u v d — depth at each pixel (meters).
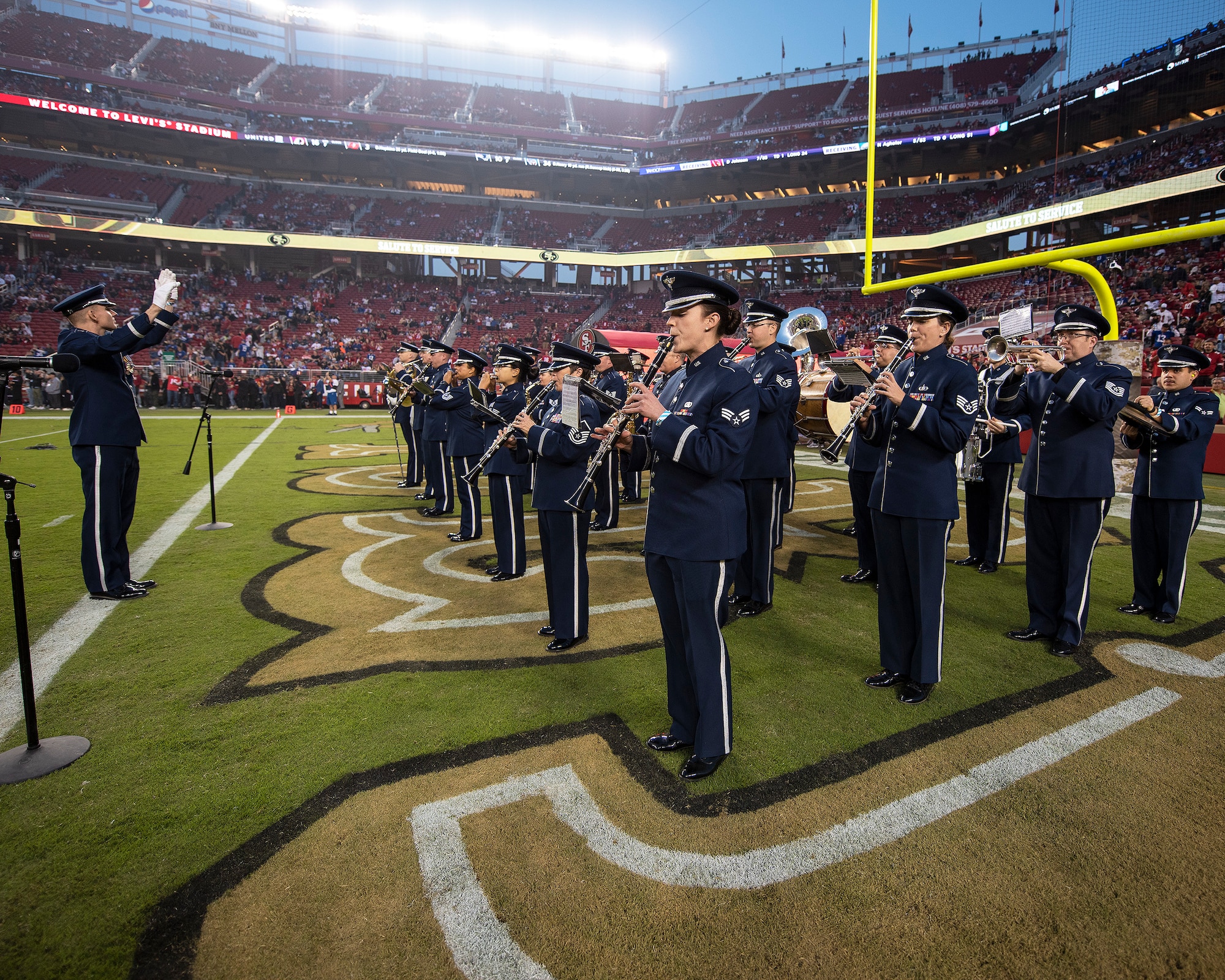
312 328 34.75
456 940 1.96
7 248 35.62
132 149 37.72
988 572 6.01
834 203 39.25
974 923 2.05
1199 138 26.00
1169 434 4.53
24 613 2.81
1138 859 2.32
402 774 2.74
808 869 2.26
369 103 43.84
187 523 7.32
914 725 3.21
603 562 6.11
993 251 35.25
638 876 2.22
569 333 38.59
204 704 3.30
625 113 49.22
